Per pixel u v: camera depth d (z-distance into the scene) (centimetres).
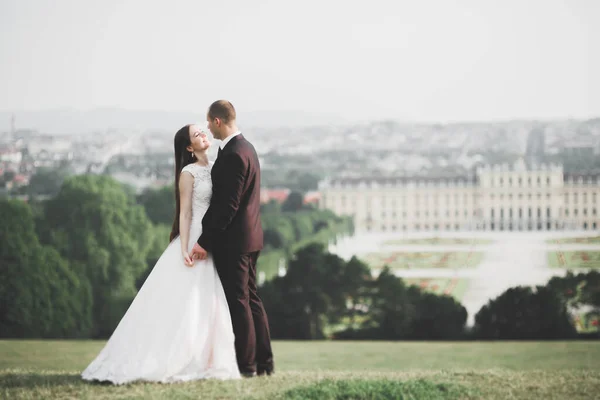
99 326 7206
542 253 10994
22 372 1137
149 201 9862
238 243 943
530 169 13525
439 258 11194
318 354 3338
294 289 5969
